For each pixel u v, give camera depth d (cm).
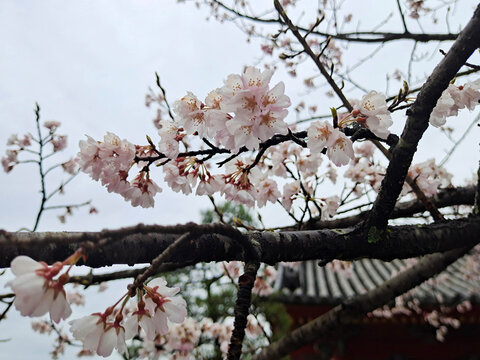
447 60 29
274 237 33
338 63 88
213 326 82
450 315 141
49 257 23
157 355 70
